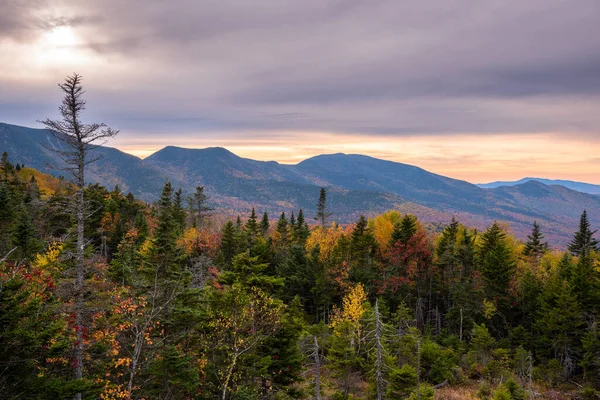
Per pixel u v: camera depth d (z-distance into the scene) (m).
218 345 20.55
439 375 38.62
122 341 19.77
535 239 65.56
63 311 16.92
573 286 45.53
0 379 13.18
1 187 47.09
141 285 21.08
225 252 58.72
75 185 17.91
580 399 37.22
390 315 49.31
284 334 23.31
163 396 19.67
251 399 19.50
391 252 59.91
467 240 59.62
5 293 13.52
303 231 78.06
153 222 73.25
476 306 51.31
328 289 51.69
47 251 36.84
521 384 39.31
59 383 13.95
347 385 34.59
